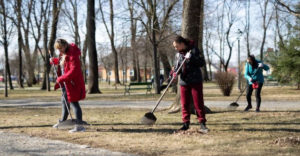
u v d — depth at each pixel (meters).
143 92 25.31
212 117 8.63
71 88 6.50
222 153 4.58
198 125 7.16
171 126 7.07
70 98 6.52
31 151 4.90
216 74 19.67
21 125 7.52
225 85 19.09
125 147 5.07
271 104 12.98
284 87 28.64
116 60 44.12
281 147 4.92
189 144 5.18
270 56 24.97
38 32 29.78
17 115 9.85
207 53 54.03
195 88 6.19
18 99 18.75
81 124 6.56
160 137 5.80
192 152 4.67
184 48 6.23
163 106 12.98
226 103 13.82
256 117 8.51
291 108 11.12
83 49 43.88
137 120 8.20
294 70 23.47
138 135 6.04
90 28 22.83
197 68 6.21
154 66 20.75
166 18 19.67
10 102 16.47
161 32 19.95
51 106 13.73
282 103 13.43
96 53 23.19
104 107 12.68
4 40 21.44
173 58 34.44
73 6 34.59
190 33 9.64
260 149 4.79
